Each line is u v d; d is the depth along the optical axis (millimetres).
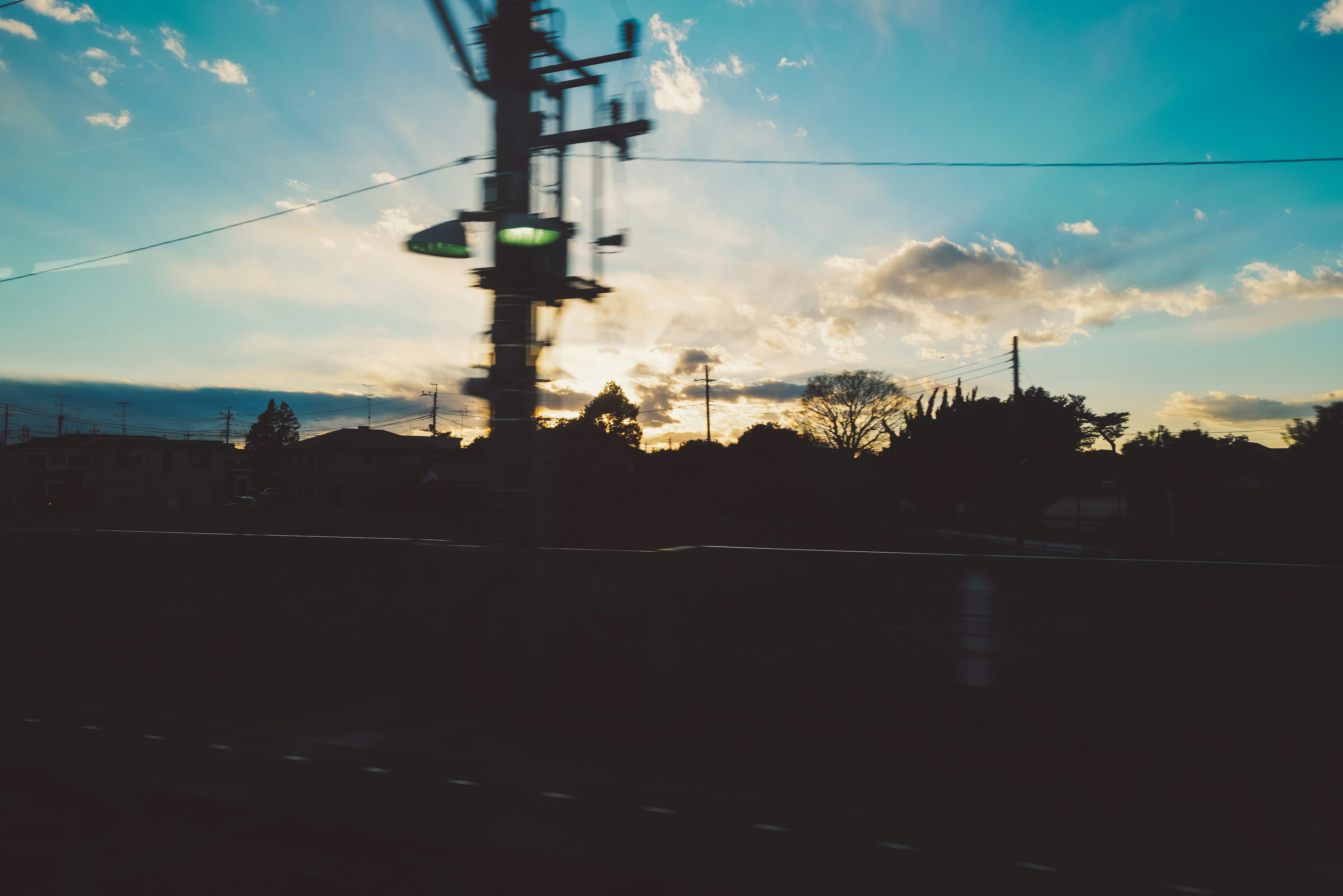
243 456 100812
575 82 5266
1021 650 3426
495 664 3984
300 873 3098
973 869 2275
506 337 4516
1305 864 2277
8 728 3611
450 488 52344
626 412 56656
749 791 2848
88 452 61375
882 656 3623
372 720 3762
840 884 2250
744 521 27312
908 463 42094
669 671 3641
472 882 2510
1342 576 3023
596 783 2936
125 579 5344
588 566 3838
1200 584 3219
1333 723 2996
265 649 4844
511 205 4594
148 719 3754
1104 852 2348
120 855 3301
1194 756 3115
